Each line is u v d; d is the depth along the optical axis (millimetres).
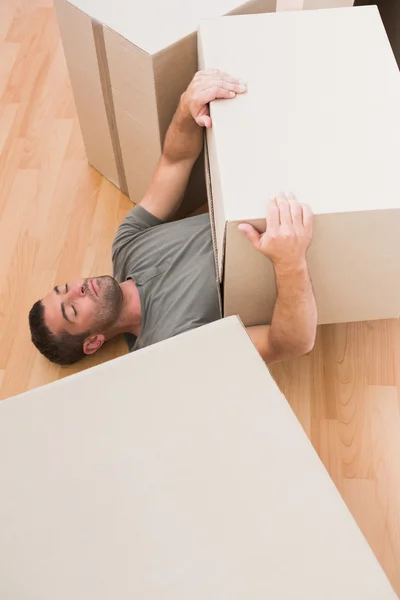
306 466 614
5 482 606
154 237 1381
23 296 1600
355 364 1446
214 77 1083
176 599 541
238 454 622
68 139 1893
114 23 1287
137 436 633
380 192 947
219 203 1003
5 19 2201
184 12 1301
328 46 1143
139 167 1587
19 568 560
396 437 1348
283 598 542
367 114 1043
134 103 1393
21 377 1476
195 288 1260
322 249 1007
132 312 1327
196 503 593
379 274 1080
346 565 560
